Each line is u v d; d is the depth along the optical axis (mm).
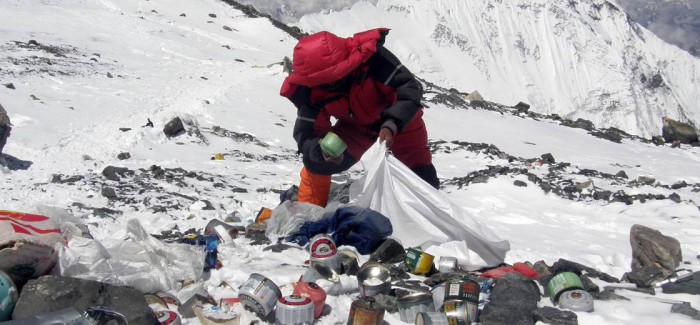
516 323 4590
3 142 11094
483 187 11938
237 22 46500
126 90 19766
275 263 5773
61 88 18312
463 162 16703
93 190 9727
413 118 6637
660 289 5859
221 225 6793
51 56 23219
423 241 6504
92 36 30500
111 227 7648
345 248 5922
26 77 18750
